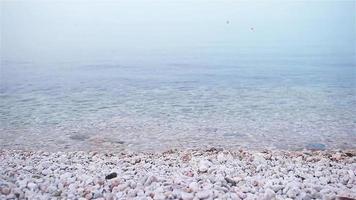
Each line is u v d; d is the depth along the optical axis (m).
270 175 6.54
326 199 4.98
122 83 26.16
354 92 21.88
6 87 24.59
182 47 66.12
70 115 15.38
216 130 12.64
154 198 4.87
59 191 5.29
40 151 9.71
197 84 25.47
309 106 17.47
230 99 19.48
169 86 24.55
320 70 34.22
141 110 16.38
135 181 5.96
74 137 11.71
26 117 14.96
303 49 61.31
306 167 7.28
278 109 16.69
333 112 15.95
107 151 9.91
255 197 4.99
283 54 54.22
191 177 6.09
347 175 6.46
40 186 5.57
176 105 17.62
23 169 6.91
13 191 5.17
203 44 68.31
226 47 64.44
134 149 10.18
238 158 8.28
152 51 60.09
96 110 16.45
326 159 8.27
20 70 36.06
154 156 8.89
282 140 11.24
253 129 12.81
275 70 34.69
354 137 11.59
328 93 21.58
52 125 13.51
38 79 29.08
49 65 40.84
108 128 12.95
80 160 8.33
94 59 49.06
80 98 20.03
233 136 11.78
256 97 20.14
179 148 10.16
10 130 12.73
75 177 6.18
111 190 5.53
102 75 31.55
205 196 4.90
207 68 36.75
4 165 7.46
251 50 60.47
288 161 8.01
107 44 67.12
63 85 25.52
